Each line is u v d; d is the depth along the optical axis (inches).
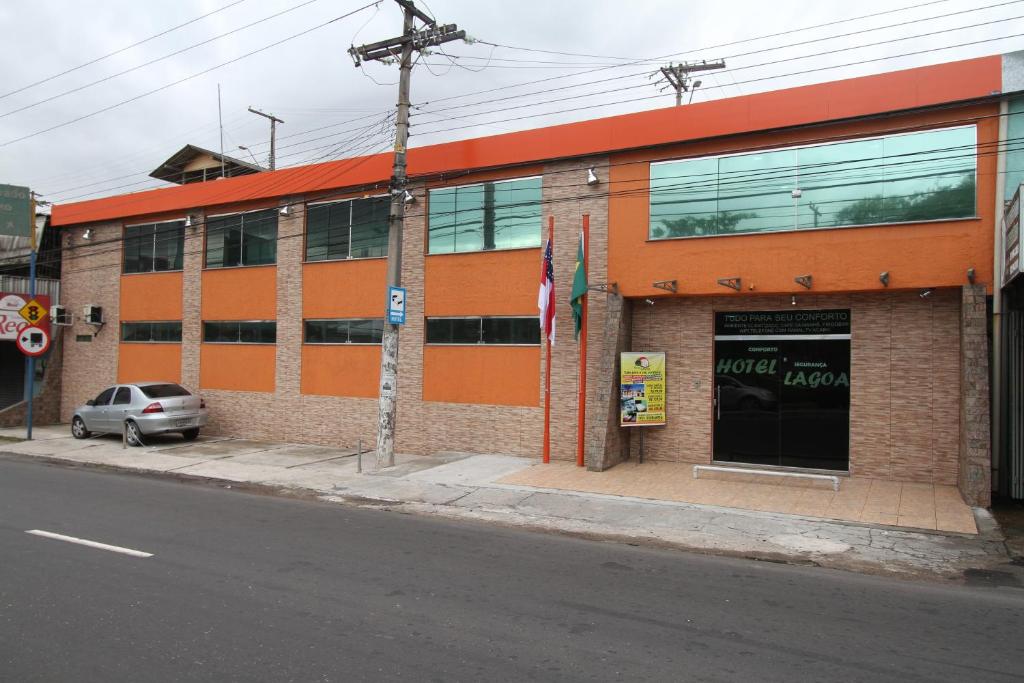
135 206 851.4
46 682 173.8
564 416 568.4
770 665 191.5
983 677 185.9
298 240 729.0
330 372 703.7
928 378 464.4
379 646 199.6
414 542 330.6
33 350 747.4
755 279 497.7
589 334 560.4
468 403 614.9
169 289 829.2
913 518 376.5
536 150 579.2
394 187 548.7
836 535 346.9
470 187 622.8
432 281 635.5
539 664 188.9
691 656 196.7
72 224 913.5
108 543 315.6
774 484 465.7
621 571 287.3
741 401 528.4
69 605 231.5
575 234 568.7
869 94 460.8
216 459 609.3
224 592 246.8
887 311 478.6
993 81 428.5
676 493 442.6
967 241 437.1
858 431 484.1
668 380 548.4
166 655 191.0
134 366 856.3
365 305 682.2
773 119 489.4
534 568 288.8
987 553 317.7
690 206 525.7
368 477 512.1
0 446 699.4
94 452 653.3
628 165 548.1
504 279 601.3
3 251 1019.9
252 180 757.9
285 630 211.0
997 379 426.3
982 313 410.6
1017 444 418.3
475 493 452.1
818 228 479.5
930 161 449.7
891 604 249.0
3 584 253.6
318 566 283.6
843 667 191.0
